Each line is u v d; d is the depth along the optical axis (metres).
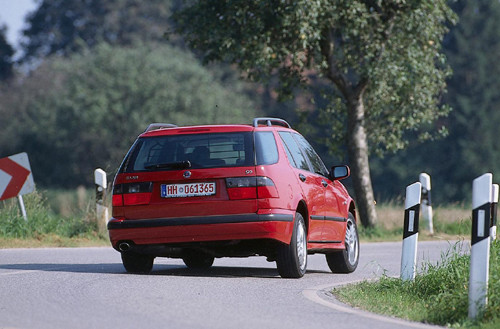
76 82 179.38
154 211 29.77
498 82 189.00
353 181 68.00
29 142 190.88
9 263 35.69
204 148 30.00
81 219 51.12
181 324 19.86
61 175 187.62
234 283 28.20
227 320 20.61
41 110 188.50
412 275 27.70
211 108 178.88
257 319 20.91
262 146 29.98
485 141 182.12
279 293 25.92
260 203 29.25
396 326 20.53
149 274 31.03
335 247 33.47
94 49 196.12
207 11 62.94
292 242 29.81
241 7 61.06
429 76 67.62
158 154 30.27
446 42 196.38
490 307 21.78
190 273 32.47
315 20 59.12
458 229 61.97
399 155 182.50
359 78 67.31
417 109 68.62
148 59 181.00
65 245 46.91
